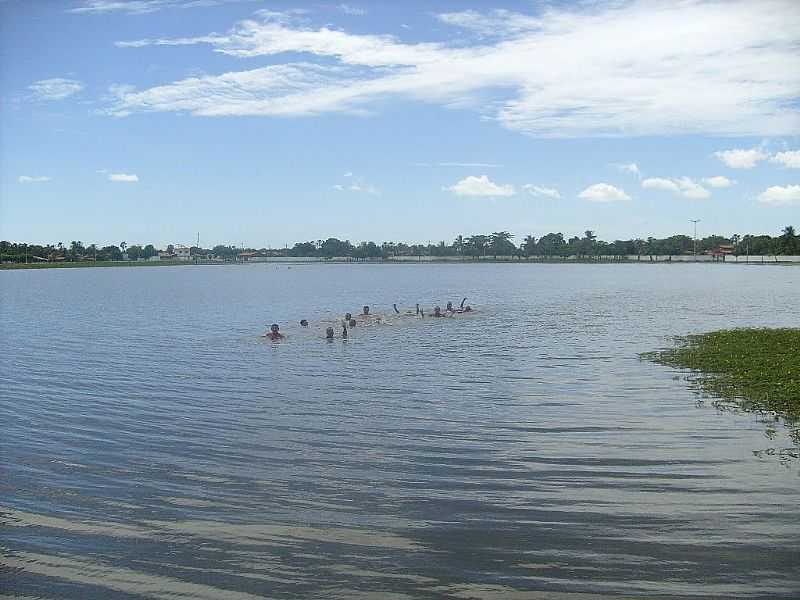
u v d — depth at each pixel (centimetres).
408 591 1096
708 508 1350
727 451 1678
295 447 1806
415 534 1281
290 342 3919
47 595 1101
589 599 1059
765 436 1789
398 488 1500
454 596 1077
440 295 8362
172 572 1165
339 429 1970
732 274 13825
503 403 2266
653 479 1509
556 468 1599
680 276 13150
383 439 1861
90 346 3831
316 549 1233
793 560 1149
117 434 1959
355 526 1319
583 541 1235
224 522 1347
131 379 2798
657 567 1140
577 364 3014
